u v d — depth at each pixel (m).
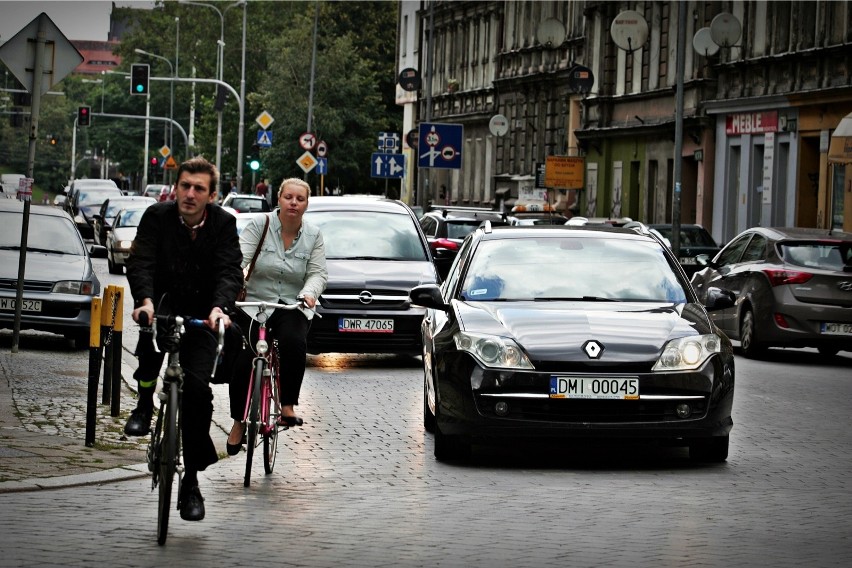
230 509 23.98
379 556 20.34
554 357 28.47
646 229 34.69
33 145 47.44
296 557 20.16
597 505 24.86
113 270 100.69
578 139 137.25
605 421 28.47
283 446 31.50
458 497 25.55
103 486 25.83
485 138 175.75
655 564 20.00
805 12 98.00
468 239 35.25
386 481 27.22
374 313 47.41
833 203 94.25
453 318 30.53
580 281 32.00
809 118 97.06
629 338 28.86
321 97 184.88
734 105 106.44
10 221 54.09
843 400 42.12
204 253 22.00
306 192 27.88
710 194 112.31
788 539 21.97
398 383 44.31
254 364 26.45
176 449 21.75
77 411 35.00
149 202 106.75
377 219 51.38
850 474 28.75
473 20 181.25
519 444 32.66
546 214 90.81
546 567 19.77
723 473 28.67
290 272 27.94
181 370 21.61
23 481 25.45
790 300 54.16
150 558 19.86
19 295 47.84
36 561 19.39
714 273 60.62
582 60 142.75
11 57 46.56
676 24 118.62
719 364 28.95
